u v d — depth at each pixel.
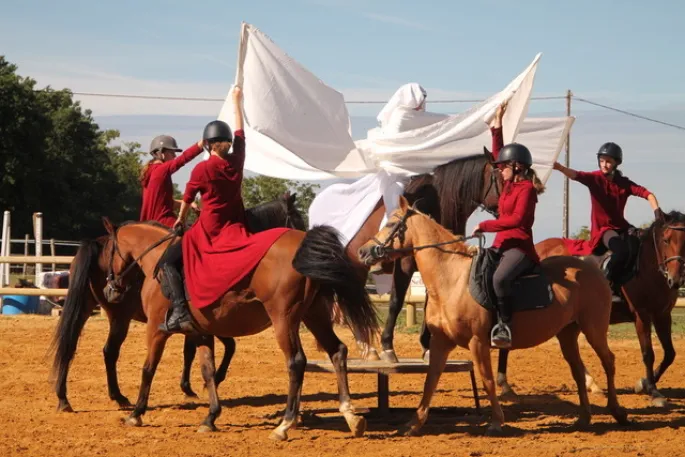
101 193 56.81
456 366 9.16
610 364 8.71
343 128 10.05
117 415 9.38
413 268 9.41
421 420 8.33
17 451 7.57
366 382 12.14
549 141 11.22
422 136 10.20
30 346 15.02
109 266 9.26
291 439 8.10
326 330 8.18
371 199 10.10
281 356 14.53
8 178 48.03
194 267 8.16
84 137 56.88
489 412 9.35
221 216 8.21
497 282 7.97
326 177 10.45
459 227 9.59
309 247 7.75
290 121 9.88
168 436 8.30
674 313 24.89
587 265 8.77
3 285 22.31
